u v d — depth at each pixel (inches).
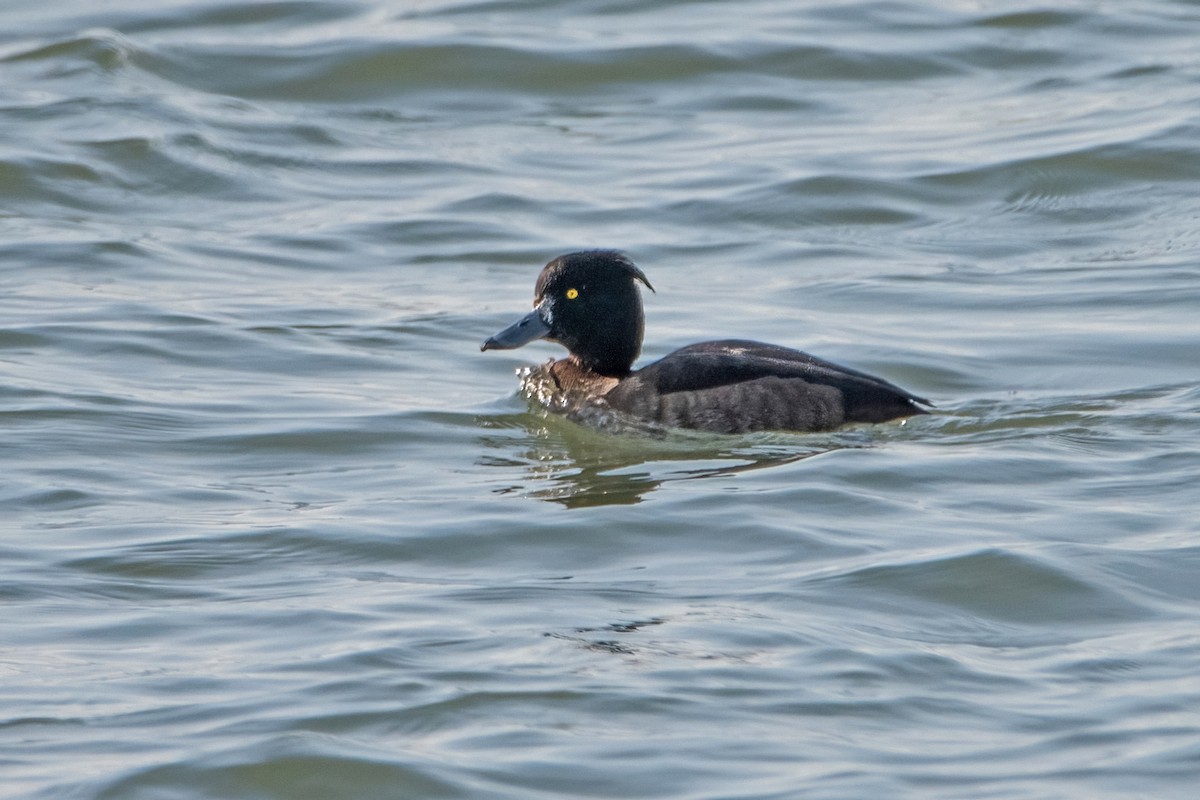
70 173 844.6
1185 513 440.1
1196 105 902.4
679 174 853.2
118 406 553.3
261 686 341.4
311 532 438.6
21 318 652.1
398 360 621.9
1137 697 335.3
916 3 1094.4
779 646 359.9
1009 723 325.7
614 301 578.9
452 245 768.9
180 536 435.5
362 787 304.0
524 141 912.3
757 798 298.8
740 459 502.3
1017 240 764.6
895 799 298.2
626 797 299.7
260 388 582.9
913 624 374.6
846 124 920.9
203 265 738.2
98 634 371.6
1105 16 1064.2
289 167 872.9
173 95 957.2
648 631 368.2
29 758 314.0
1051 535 426.3
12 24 1078.4
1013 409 542.6
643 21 1074.7
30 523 446.0
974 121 912.9
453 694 335.9
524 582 402.6
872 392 527.2
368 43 1021.2
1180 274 701.3
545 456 514.3
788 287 705.6
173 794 303.0
